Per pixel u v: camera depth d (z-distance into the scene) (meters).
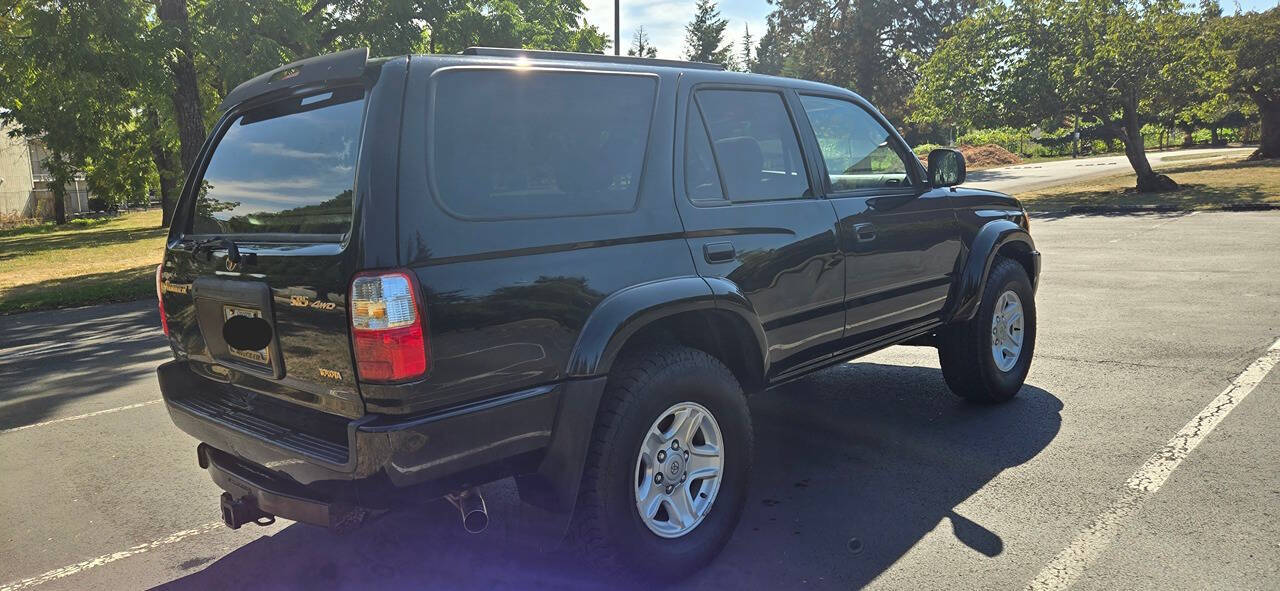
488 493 2.70
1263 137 32.69
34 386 6.75
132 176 35.59
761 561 3.16
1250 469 3.76
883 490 3.77
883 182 4.22
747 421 3.22
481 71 2.71
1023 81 21.73
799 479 3.94
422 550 3.38
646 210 2.98
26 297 12.52
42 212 49.47
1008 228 4.82
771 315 3.41
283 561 3.37
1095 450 4.10
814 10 52.25
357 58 2.61
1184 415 4.53
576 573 3.12
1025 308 5.02
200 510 3.98
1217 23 30.58
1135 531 3.23
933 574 3.00
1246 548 3.05
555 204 2.74
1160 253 11.02
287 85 2.85
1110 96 20.73
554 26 21.11
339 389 2.50
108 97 13.89
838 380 5.69
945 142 59.62
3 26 13.66
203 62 15.38
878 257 3.96
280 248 2.64
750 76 3.63
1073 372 5.51
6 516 3.97
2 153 47.94
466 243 2.48
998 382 4.79
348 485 2.44
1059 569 2.99
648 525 2.92
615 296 2.79
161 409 5.83
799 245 3.52
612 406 2.77
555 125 2.83
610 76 3.06
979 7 23.00
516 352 2.56
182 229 3.28
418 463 2.40
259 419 2.89
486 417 2.51
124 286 13.52
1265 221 14.13
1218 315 6.99
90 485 4.35
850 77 51.84
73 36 12.66
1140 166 21.52
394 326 2.33
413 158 2.46
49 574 3.35
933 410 4.91
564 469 2.68
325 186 2.60
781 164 3.64
